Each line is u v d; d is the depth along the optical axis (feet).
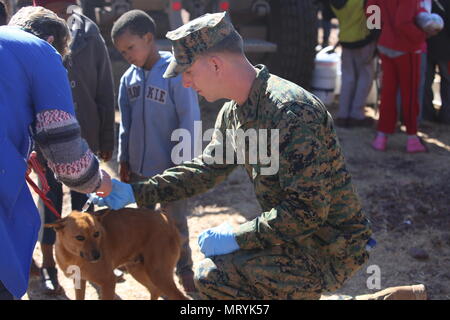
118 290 13.65
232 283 7.84
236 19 25.41
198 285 7.96
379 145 21.76
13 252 7.20
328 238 7.94
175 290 12.01
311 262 7.84
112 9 22.79
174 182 8.74
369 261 14.61
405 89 21.07
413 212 17.07
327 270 8.05
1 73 7.11
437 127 24.52
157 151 12.69
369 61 23.56
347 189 7.77
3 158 7.01
